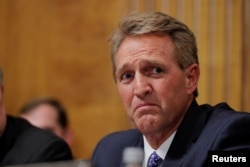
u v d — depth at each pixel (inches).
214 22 173.2
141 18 98.0
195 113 101.3
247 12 170.2
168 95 96.5
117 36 99.7
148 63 96.0
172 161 97.3
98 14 204.2
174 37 98.4
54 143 128.1
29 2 218.5
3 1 222.7
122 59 98.0
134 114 97.1
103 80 202.7
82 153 205.5
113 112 199.9
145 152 105.0
